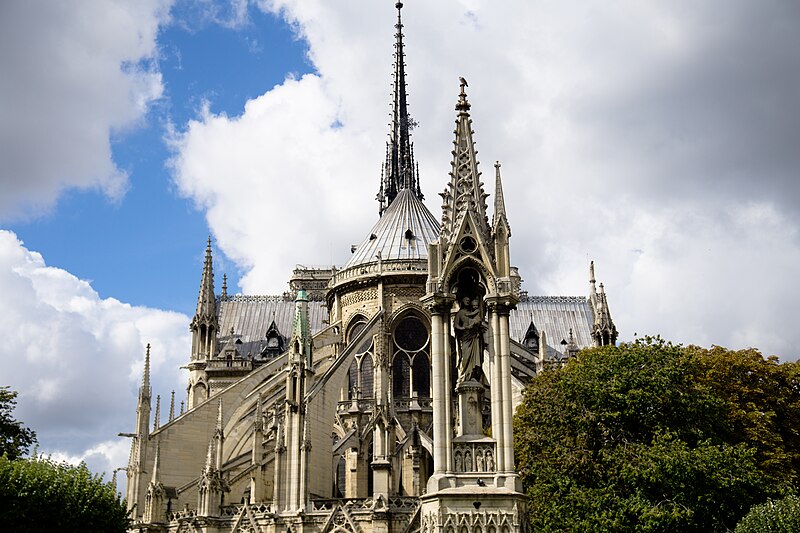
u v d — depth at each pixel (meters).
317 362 107.25
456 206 31.38
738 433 63.16
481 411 30.38
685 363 60.81
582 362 63.34
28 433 68.94
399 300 107.88
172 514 88.12
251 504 85.31
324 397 90.38
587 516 50.41
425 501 29.06
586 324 148.12
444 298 30.27
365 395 105.38
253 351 150.12
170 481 95.88
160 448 96.25
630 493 51.62
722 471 49.62
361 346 101.62
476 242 30.84
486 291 30.70
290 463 82.38
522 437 61.75
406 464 87.94
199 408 99.50
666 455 50.00
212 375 139.75
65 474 54.47
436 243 31.03
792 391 69.50
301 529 79.69
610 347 65.25
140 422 95.75
